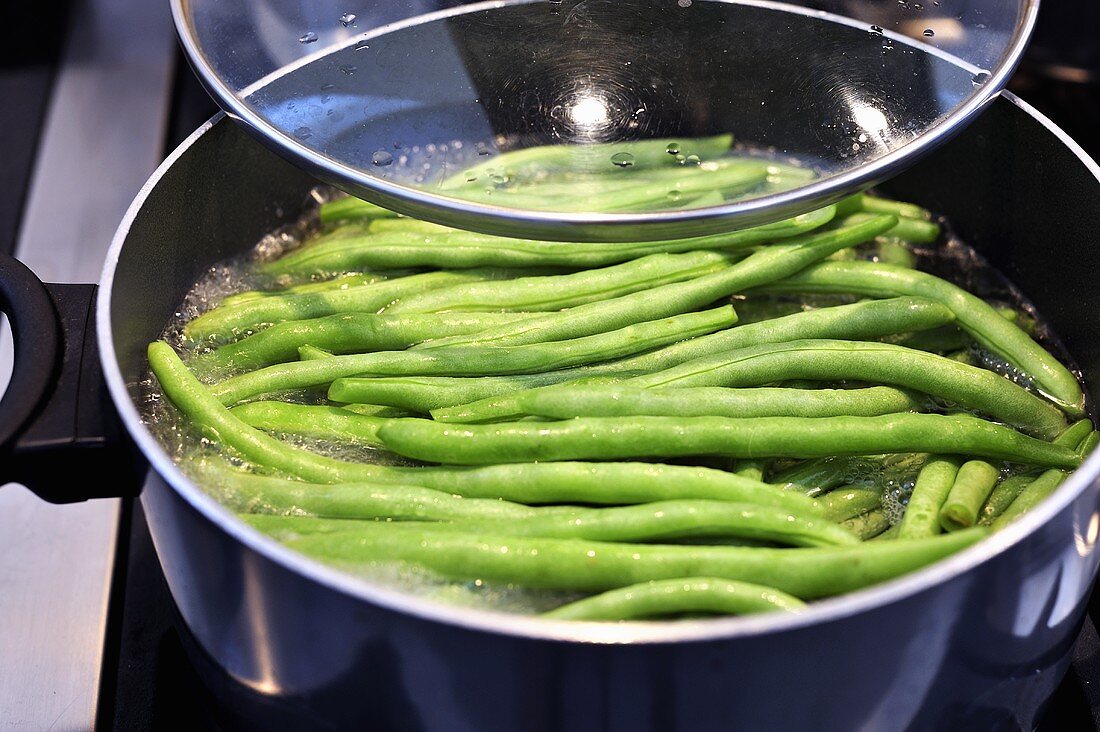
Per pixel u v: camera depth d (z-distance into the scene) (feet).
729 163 1.37
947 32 1.41
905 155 1.34
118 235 1.41
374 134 1.37
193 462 1.41
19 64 2.09
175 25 1.41
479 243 1.57
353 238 1.60
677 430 1.39
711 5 1.44
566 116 1.39
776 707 1.23
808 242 1.53
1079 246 1.51
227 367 1.51
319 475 1.40
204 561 1.28
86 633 1.51
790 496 1.35
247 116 1.37
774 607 1.28
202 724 1.45
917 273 1.53
